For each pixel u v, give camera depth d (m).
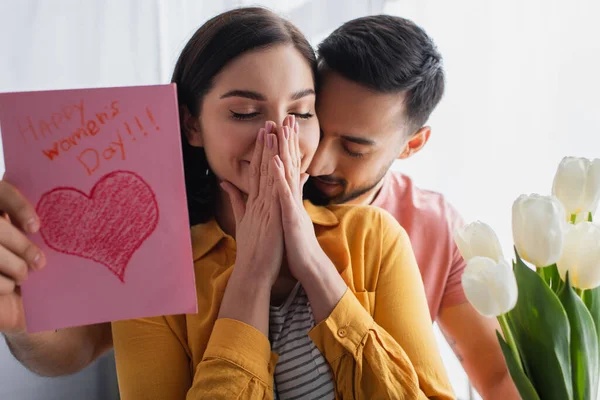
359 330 0.75
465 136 1.61
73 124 0.62
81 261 0.64
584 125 1.52
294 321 0.81
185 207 0.64
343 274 0.83
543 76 1.54
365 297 0.82
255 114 0.76
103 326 0.94
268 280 0.76
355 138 0.91
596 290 0.63
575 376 0.60
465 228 0.62
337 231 0.86
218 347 0.72
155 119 0.63
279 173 0.74
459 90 1.59
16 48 1.47
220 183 0.82
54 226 0.63
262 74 0.73
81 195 0.63
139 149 0.63
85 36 1.52
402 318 0.81
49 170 0.62
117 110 0.62
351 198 1.00
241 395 0.70
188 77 0.79
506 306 0.55
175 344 0.80
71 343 0.85
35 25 1.48
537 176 1.57
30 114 0.61
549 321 0.57
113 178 0.63
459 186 1.63
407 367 0.75
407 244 0.89
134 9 1.53
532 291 0.58
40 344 0.78
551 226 0.55
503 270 0.54
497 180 1.60
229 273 0.81
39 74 1.49
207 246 0.85
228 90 0.74
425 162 1.64
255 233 0.77
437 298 1.12
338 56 0.89
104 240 0.64
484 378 1.06
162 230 0.65
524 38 1.55
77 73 1.52
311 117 0.80
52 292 0.63
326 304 0.76
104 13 1.52
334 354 0.75
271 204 0.76
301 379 0.78
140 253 0.64
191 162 0.88
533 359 0.60
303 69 0.76
